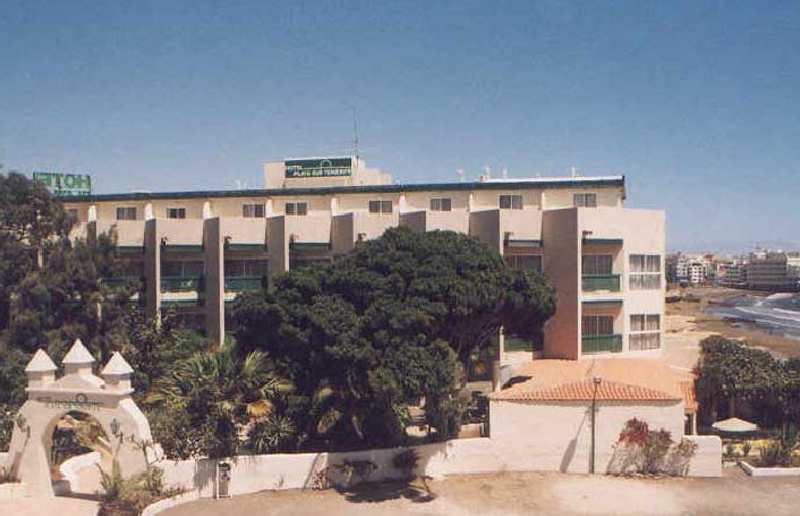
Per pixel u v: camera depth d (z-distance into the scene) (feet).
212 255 130.82
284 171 168.45
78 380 75.46
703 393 105.40
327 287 86.58
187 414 78.89
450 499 76.54
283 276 89.15
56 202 120.37
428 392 78.69
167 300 131.54
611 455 84.23
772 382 101.81
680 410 83.46
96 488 80.84
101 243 119.24
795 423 103.04
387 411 83.35
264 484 79.00
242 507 73.82
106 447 89.86
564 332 119.24
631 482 81.61
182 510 72.49
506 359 121.29
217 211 153.99
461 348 94.79
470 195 144.87
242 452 83.41
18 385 96.58
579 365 107.55
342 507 74.08
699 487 79.97
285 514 71.87
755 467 85.66
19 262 111.24
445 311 81.61
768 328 436.35
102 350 111.86
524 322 97.25
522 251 124.57
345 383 80.69
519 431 85.46
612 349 122.42
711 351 117.50
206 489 76.95
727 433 100.48
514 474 84.58
